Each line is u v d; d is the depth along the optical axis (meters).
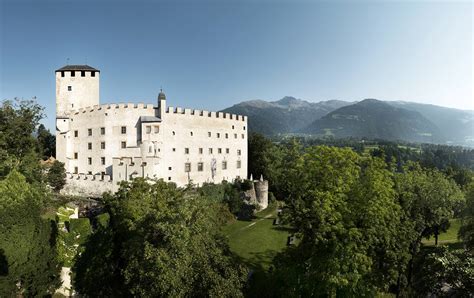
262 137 109.88
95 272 31.45
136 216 31.28
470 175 125.81
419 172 56.62
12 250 32.62
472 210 51.28
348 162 35.38
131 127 74.62
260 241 60.59
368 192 33.38
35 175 64.62
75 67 82.94
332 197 31.80
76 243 43.62
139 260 26.89
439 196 48.22
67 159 78.75
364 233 32.25
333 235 30.89
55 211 60.53
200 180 81.19
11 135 66.94
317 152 37.25
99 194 69.06
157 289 24.88
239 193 82.62
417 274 34.53
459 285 29.09
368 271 32.19
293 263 34.88
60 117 78.69
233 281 26.86
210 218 33.69
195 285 25.95
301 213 34.53
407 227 38.47
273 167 101.94
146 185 36.72
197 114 81.00
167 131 75.06
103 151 74.94
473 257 32.06
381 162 36.62
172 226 26.19
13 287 32.28
